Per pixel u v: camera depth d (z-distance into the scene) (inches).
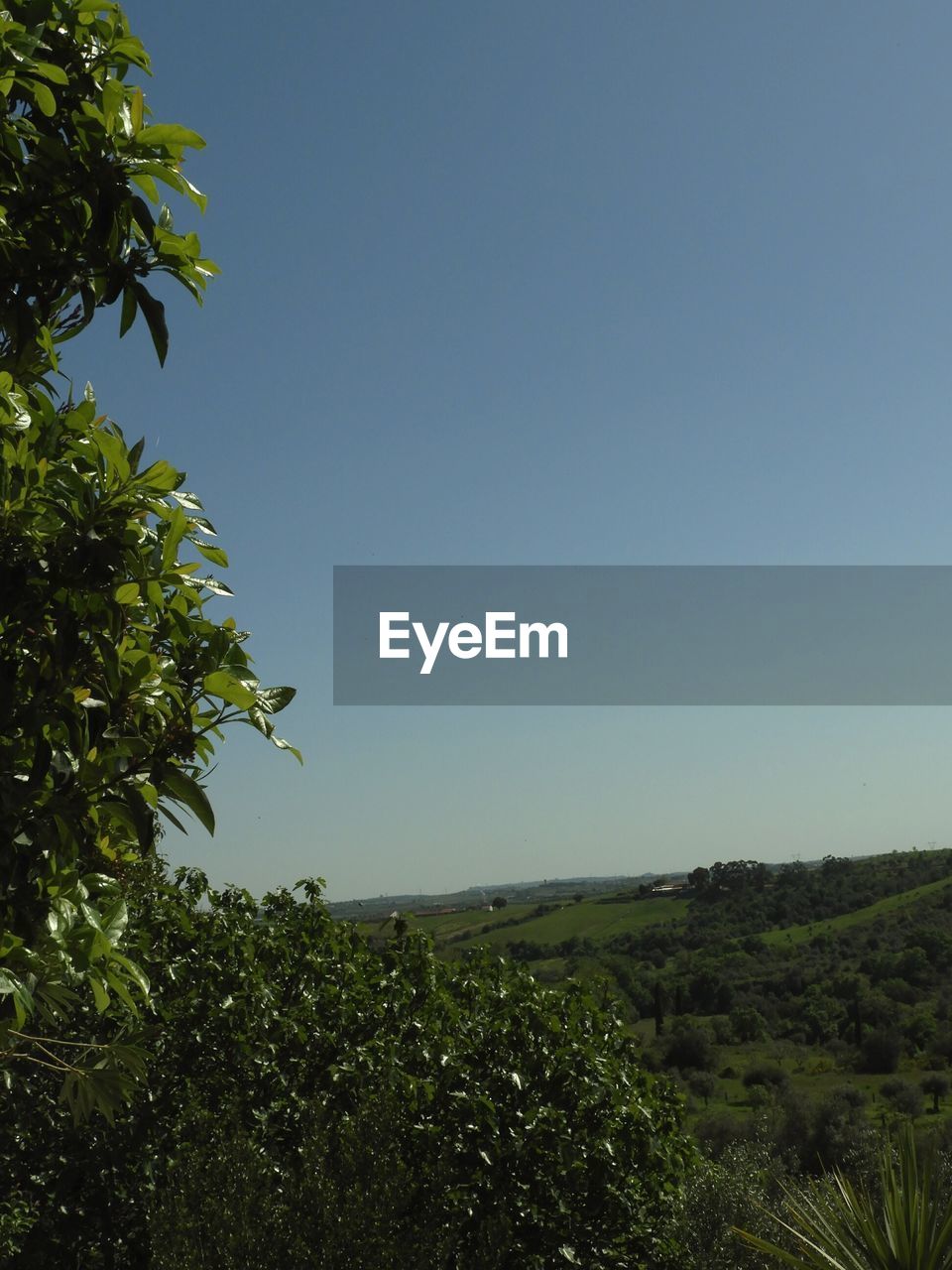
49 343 116.3
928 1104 2057.1
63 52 113.5
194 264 120.8
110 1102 121.3
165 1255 242.5
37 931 108.0
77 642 103.0
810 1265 265.6
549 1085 374.3
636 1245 385.4
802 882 4749.0
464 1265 296.8
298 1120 336.8
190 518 123.6
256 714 113.2
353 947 419.8
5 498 99.5
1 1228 303.6
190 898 403.9
